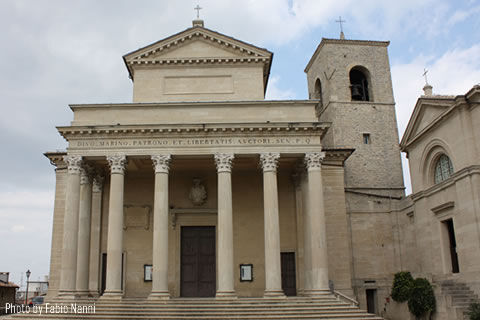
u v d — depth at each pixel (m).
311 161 33.31
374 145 49.41
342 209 39.50
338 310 28.75
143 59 38.41
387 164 49.03
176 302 30.05
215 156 33.12
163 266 31.30
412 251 40.47
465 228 30.98
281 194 39.78
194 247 39.09
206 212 39.22
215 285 38.12
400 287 35.69
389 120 50.53
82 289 33.88
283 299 30.31
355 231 42.72
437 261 35.06
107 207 38.72
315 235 32.19
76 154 33.28
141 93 38.03
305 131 33.66
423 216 37.06
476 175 30.06
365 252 42.31
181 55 38.81
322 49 53.00
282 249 38.59
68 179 32.97
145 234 38.81
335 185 40.00
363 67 52.31
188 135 33.41
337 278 38.03
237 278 37.94
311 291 31.73
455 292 30.58
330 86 50.75
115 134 33.41
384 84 51.84
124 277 37.88
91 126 33.03
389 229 43.00
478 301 28.88
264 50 38.72
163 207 32.28
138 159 35.53
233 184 40.09
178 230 39.03
